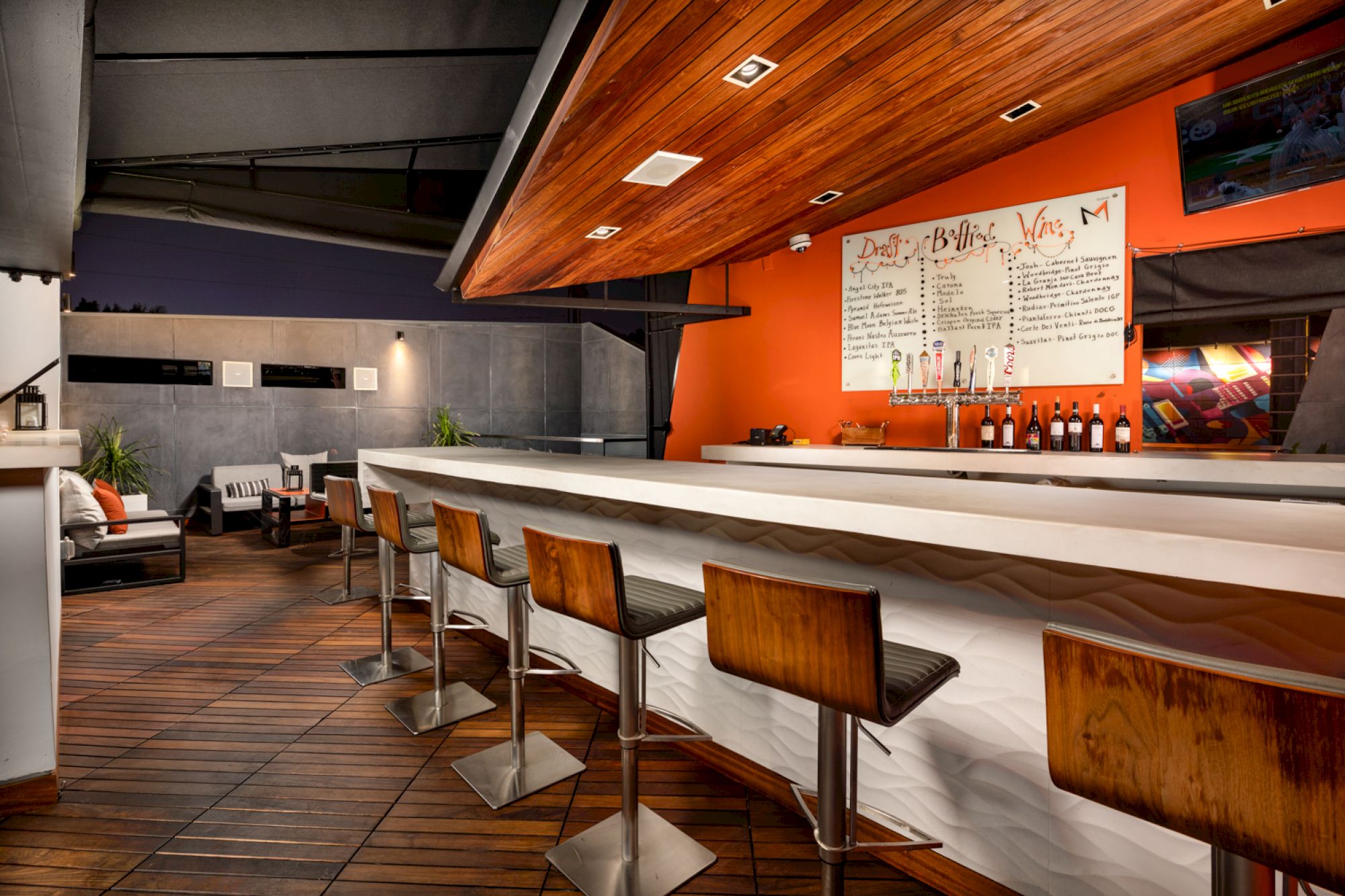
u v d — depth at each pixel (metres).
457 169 6.14
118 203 5.15
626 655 1.93
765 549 2.40
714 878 1.98
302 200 5.71
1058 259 4.28
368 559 6.56
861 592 1.26
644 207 3.70
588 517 3.22
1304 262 3.44
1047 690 1.07
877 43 2.55
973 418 4.69
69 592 5.20
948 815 1.93
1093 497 1.81
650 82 2.37
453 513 2.44
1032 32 2.78
